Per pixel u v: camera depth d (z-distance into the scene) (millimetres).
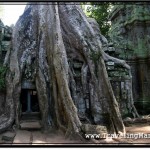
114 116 8383
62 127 7934
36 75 9039
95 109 8828
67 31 10047
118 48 14492
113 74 11570
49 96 8836
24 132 8164
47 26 9047
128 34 15758
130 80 11992
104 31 16859
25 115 9930
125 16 16141
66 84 8047
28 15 10055
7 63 9406
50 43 8758
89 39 9727
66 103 7812
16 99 8828
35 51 9727
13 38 9531
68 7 10156
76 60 10188
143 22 15133
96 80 9125
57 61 8273
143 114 13930
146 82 14570
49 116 8609
